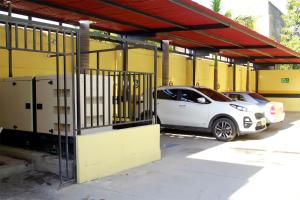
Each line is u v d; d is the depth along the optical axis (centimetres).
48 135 697
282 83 2414
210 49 1667
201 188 595
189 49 1700
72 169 626
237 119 1081
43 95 696
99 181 630
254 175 678
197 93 1182
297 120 1742
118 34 1288
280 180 644
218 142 1078
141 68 1487
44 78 693
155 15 984
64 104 630
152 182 627
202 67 1959
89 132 662
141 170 709
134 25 1132
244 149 954
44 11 948
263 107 1309
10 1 846
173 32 1224
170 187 600
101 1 847
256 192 575
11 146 759
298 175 678
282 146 1002
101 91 690
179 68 1762
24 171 670
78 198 543
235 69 2239
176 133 1278
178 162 784
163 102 1221
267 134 1249
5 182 612
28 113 724
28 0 834
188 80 1830
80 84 653
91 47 1227
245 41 1427
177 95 1210
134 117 770
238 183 624
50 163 659
